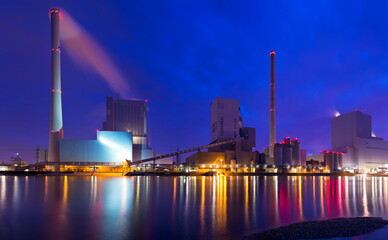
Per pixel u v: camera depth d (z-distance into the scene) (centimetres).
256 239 1656
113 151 18788
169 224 2009
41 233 1736
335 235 1778
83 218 2197
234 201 3325
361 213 2580
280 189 5409
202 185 6581
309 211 2645
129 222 2066
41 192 4338
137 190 4838
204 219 2192
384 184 8175
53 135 19662
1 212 2453
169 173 17325
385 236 1778
